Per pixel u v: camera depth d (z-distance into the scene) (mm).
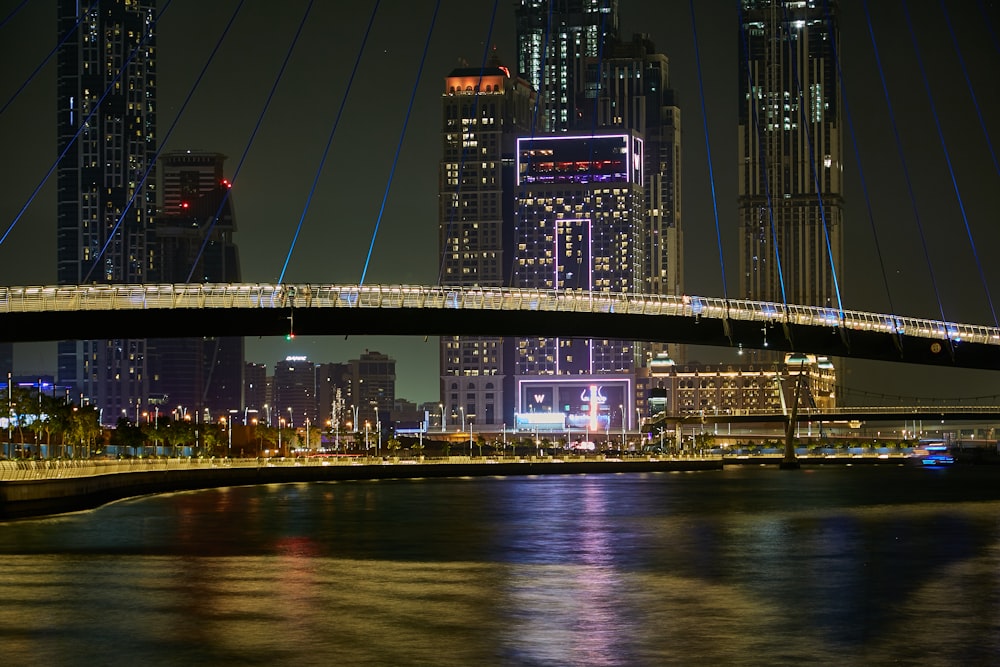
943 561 91000
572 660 55875
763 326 181375
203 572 83188
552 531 116062
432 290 161875
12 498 120375
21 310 148125
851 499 172750
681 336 179500
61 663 54906
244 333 158875
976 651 57844
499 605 70125
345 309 158625
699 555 95375
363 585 77688
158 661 55312
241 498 162500
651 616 66688
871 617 66438
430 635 61156
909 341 191125
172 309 152125
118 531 110125
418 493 183375
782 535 112375
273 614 66625
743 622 65000
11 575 81250
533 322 168500
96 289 149750
